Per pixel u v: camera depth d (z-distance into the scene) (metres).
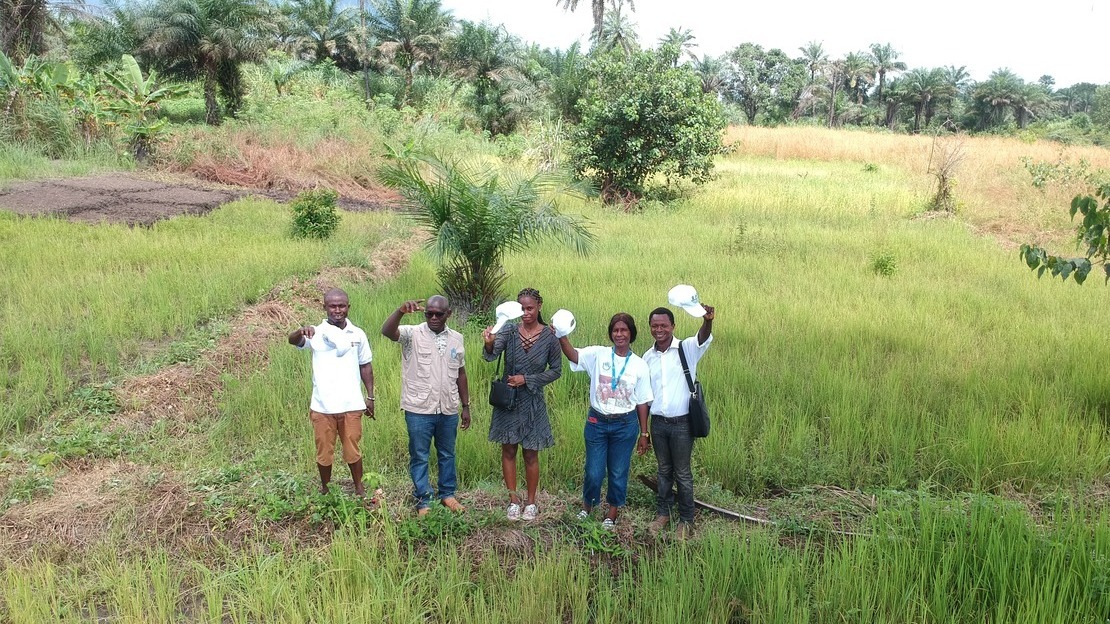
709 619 4.77
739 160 39.00
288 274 12.53
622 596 5.05
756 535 5.53
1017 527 5.45
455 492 6.49
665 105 24.53
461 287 11.74
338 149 25.48
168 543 5.77
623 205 24.42
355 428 6.15
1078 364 9.12
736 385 8.66
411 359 6.02
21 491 6.22
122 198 18.14
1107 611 4.75
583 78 34.06
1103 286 14.16
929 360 9.56
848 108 101.81
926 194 26.44
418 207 11.74
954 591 5.08
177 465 6.92
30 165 20.95
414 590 5.14
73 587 5.04
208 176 23.27
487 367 9.02
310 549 5.53
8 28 29.78
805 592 5.11
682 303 5.71
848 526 6.07
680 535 5.86
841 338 10.32
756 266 15.09
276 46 55.16
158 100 24.56
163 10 38.81
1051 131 64.44
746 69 96.25
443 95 46.22
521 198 11.59
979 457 6.97
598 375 5.85
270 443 7.35
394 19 51.50
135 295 10.71
